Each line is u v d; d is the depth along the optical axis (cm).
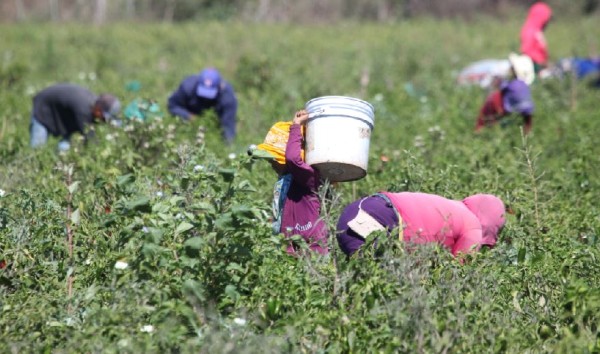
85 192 2030
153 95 4288
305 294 1449
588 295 1391
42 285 1562
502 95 3331
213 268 1443
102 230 1723
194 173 1614
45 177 2295
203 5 11112
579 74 4891
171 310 1349
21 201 1862
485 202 1766
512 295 1521
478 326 1362
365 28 9331
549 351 1335
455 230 1689
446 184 2083
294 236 1586
